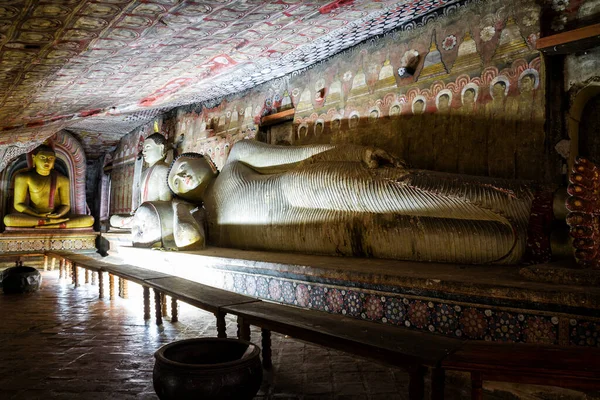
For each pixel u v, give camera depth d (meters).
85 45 3.64
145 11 3.11
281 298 4.52
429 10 5.33
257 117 8.07
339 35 5.56
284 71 7.23
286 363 3.66
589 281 2.91
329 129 6.61
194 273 5.72
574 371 1.93
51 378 3.30
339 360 3.73
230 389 2.46
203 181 7.05
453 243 4.13
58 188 11.32
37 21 2.97
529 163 4.54
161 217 6.74
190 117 9.88
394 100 5.77
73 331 4.52
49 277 8.26
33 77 4.37
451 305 3.23
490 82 4.86
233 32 4.21
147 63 4.74
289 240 5.48
